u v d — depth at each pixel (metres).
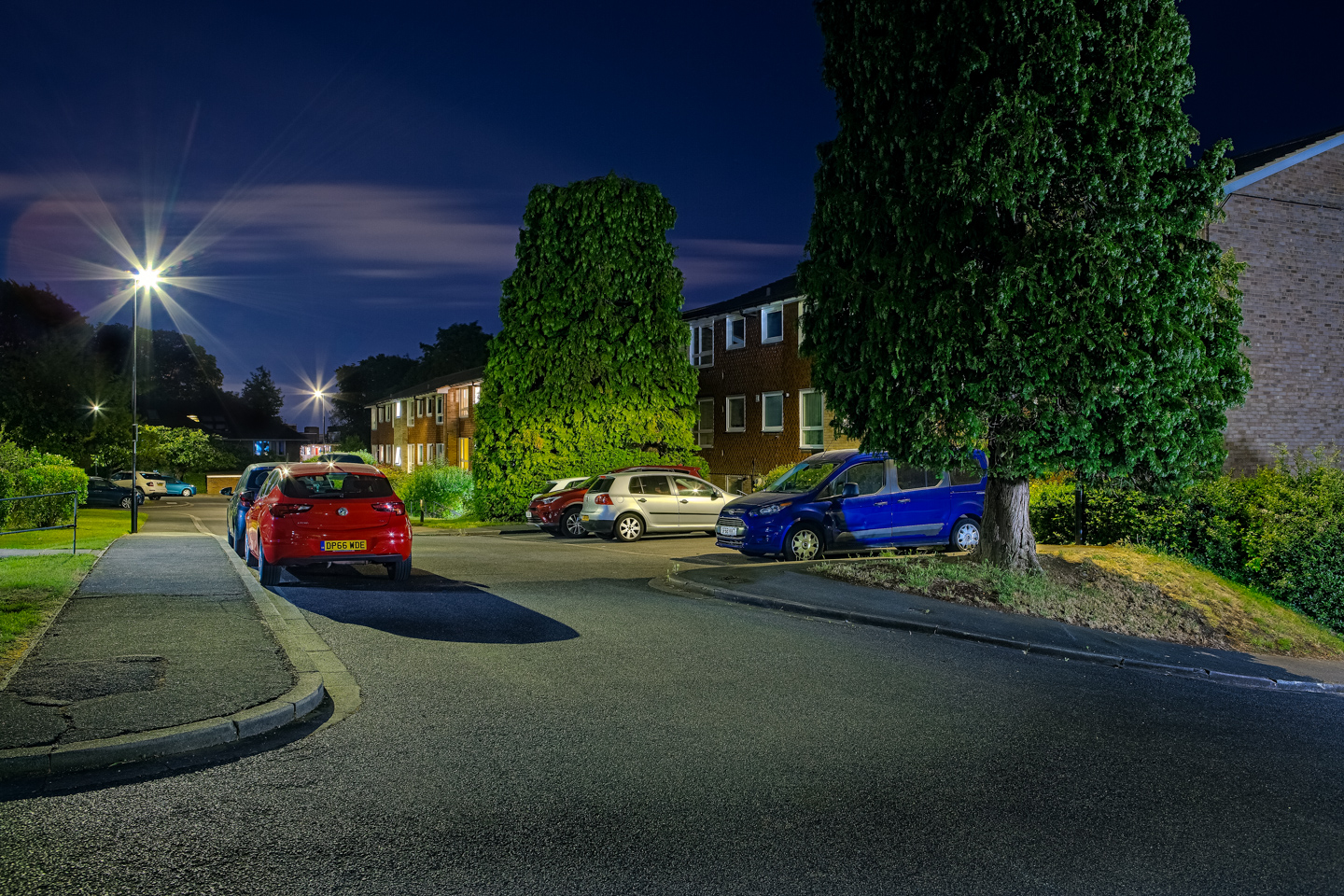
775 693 6.93
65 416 37.25
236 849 4.04
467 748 5.49
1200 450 11.21
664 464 28.41
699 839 4.24
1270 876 4.06
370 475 12.23
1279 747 6.20
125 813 4.43
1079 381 10.70
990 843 4.31
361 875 3.81
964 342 10.93
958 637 9.80
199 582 10.97
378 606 10.29
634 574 14.19
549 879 3.80
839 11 12.69
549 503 23.61
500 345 28.72
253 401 120.12
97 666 6.73
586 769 5.16
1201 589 12.39
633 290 28.16
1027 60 10.93
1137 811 4.80
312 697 6.20
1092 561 12.98
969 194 10.98
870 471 15.71
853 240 12.30
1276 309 19.80
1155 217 10.77
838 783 5.05
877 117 12.15
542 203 28.20
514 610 10.23
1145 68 10.91
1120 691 7.70
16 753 4.88
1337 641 11.77
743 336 34.62
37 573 11.39
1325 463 14.80
